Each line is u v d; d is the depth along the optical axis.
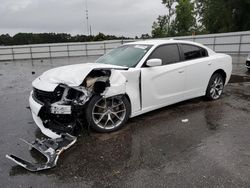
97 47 26.50
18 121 4.74
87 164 3.10
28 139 3.89
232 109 5.09
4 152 3.46
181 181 2.68
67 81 3.64
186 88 5.03
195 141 3.66
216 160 3.09
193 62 5.08
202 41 21.59
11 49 25.20
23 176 2.87
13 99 6.64
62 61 21.16
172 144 3.58
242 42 18.95
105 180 2.76
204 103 5.54
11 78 11.10
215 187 2.56
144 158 3.20
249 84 7.68
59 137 3.63
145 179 2.75
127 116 4.16
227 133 3.91
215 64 5.54
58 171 2.96
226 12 33.19
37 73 12.74
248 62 10.34
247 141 3.60
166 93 4.68
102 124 4.01
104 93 3.77
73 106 3.54
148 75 4.30
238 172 2.81
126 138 3.81
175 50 4.92
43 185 2.69
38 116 3.79
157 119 4.60
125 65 4.41
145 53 4.50
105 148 3.50
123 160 3.16
